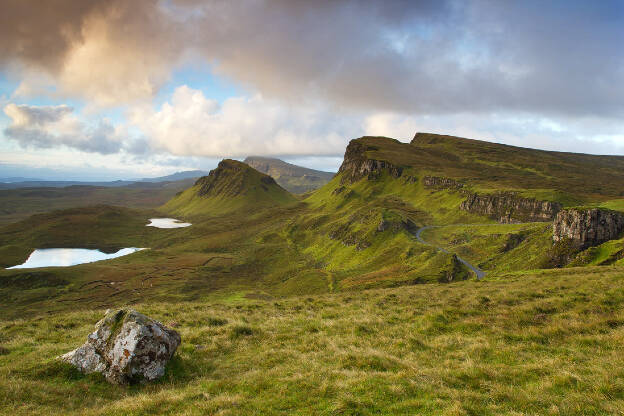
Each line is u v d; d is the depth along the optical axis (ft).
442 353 55.11
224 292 577.02
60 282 607.78
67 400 43.60
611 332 55.36
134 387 48.06
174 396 42.39
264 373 49.42
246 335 70.33
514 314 70.28
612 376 39.73
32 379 47.85
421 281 414.21
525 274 177.68
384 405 36.68
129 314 53.83
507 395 37.35
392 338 64.03
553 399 35.88
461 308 78.69
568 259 428.97
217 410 37.96
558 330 59.06
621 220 430.20
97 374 49.65
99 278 645.10
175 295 544.21
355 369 47.85
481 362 49.73
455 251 594.24
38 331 77.05
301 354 57.26
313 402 38.78
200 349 61.98
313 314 89.30
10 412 39.60
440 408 35.32
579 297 76.84
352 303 101.91
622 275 99.76
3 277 596.29
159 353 51.55
